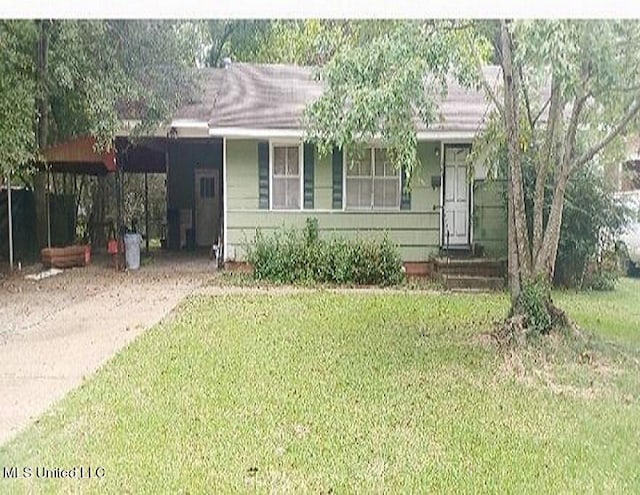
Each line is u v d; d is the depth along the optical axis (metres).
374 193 13.28
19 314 9.05
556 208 7.51
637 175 14.82
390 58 6.54
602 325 8.70
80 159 13.57
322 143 7.53
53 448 4.39
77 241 16.91
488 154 9.84
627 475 4.07
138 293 10.91
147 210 19.27
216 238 18.25
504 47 7.09
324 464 4.18
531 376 6.21
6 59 11.03
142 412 5.07
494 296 10.91
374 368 6.39
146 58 13.30
